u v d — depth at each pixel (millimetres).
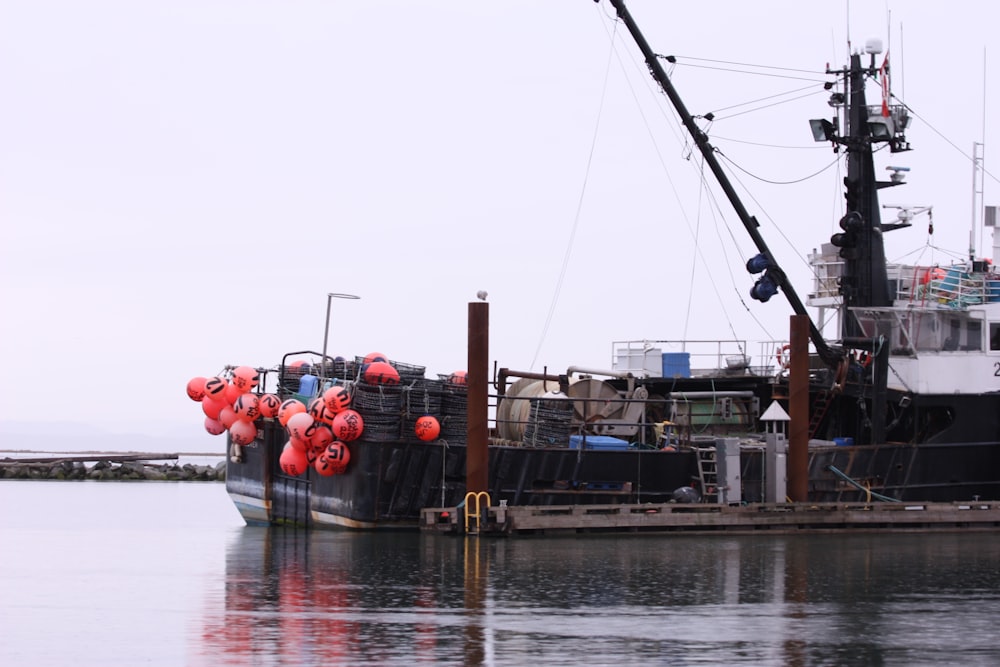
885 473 48594
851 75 50062
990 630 27078
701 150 49344
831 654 24734
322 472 43688
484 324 42000
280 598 30609
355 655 24203
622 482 45438
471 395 42094
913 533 46438
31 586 32812
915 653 24891
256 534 46219
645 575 34375
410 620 27578
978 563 37719
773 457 46062
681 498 45375
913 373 49781
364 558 37781
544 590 31656
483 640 25531
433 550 39562
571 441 45562
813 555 39281
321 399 43531
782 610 29266
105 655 24297
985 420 49812
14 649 24781
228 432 51844
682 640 25750
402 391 43531
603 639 25734
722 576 34375
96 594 31422
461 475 44500
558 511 43500
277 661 23766
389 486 43625
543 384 48312
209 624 27172
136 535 46438
